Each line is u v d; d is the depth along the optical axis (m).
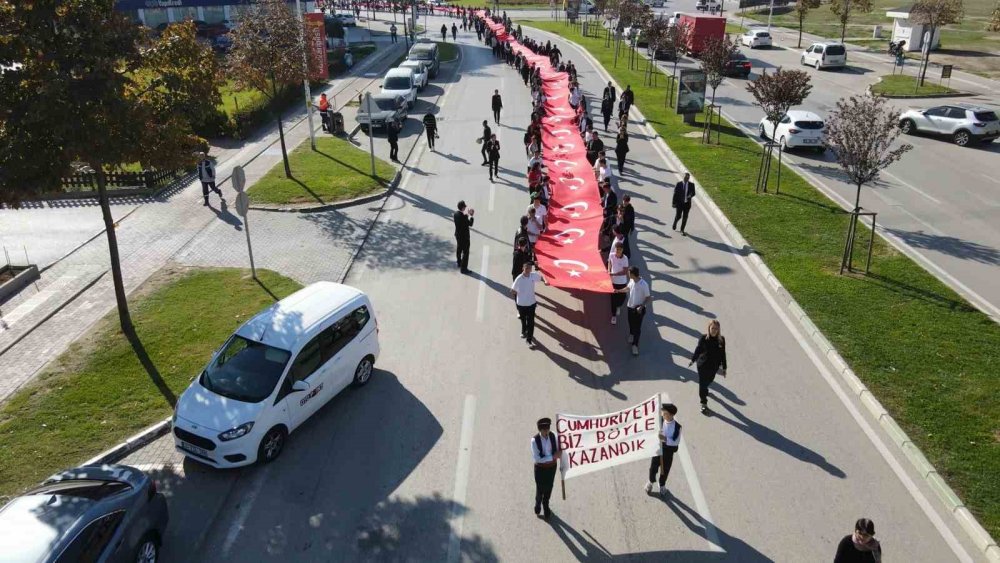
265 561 8.59
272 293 15.49
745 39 55.81
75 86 10.98
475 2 104.38
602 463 9.22
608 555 8.58
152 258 17.59
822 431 10.82
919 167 24.89
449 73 47.00
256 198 21.81
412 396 11.90
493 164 23.88
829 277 15.88
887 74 43.28
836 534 8.84
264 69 22.94
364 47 58.00
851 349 12.83
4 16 11.11
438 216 20.62
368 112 23.12
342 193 22.17
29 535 7.46
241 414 9.96
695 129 30.56
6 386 12.16
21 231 19.38
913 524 8.97
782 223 19.27
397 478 9.96
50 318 14.58
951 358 12.52
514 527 9.05
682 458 10.29
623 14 48.88
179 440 10.11
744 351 13.13
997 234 18.66
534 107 30.64
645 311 14.38
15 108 10.95
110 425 11.05
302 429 11.07
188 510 9.41
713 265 16.91
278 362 10.57
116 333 13.77
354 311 11.93
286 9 23.92
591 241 15.17
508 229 19.56
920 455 10.02
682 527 9.00
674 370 12.60
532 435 10.86
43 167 11.30
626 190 22.53
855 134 15.70
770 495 9.52
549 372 12.59
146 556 8.39
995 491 9.34
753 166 24.84
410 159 26.83
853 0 56.59
